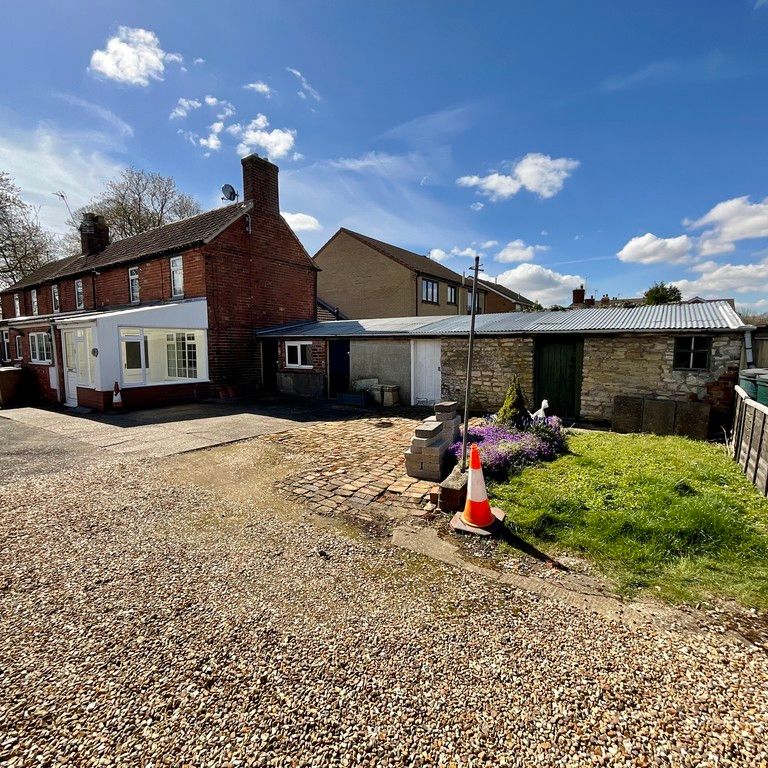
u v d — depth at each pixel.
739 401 5.95
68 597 3.00
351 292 25.41
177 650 2.48
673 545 3.53
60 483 5.52
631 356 9.02
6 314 25.53
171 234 16.67
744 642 2.49
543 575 3.26
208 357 14.23
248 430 9.02
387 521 4.33
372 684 2.21
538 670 2.29
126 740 1.92
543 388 10.35
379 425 9.62
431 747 1.87
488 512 4.04
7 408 12.77
